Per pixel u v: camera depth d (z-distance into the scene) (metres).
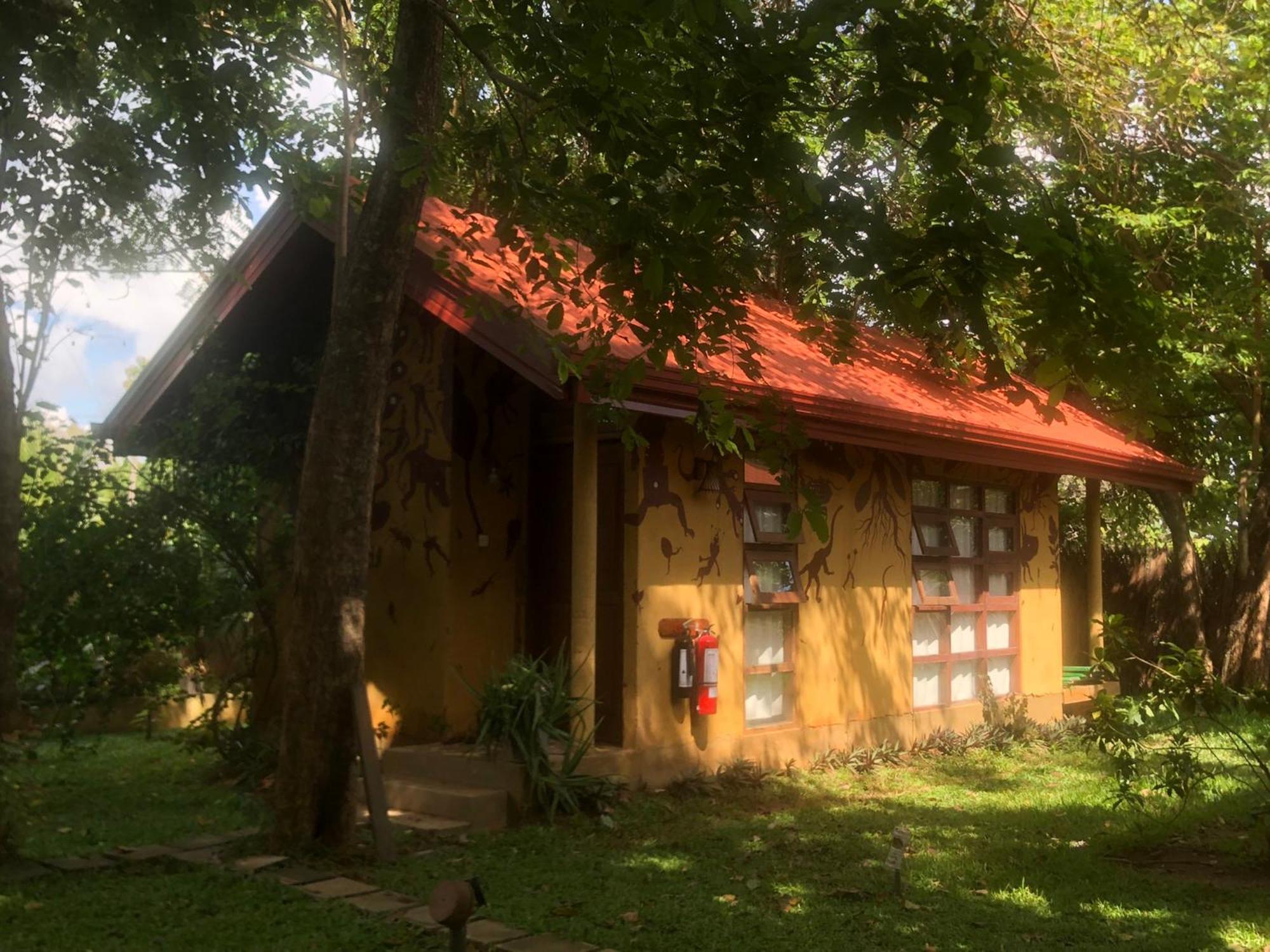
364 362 7.45
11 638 10.09
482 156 7.75
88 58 9.16
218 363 11.55
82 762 11.28
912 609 12.43
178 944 5.64
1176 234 15.67
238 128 9.41
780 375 10.09
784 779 10.29
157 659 10.17
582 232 6.85
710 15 5.40
